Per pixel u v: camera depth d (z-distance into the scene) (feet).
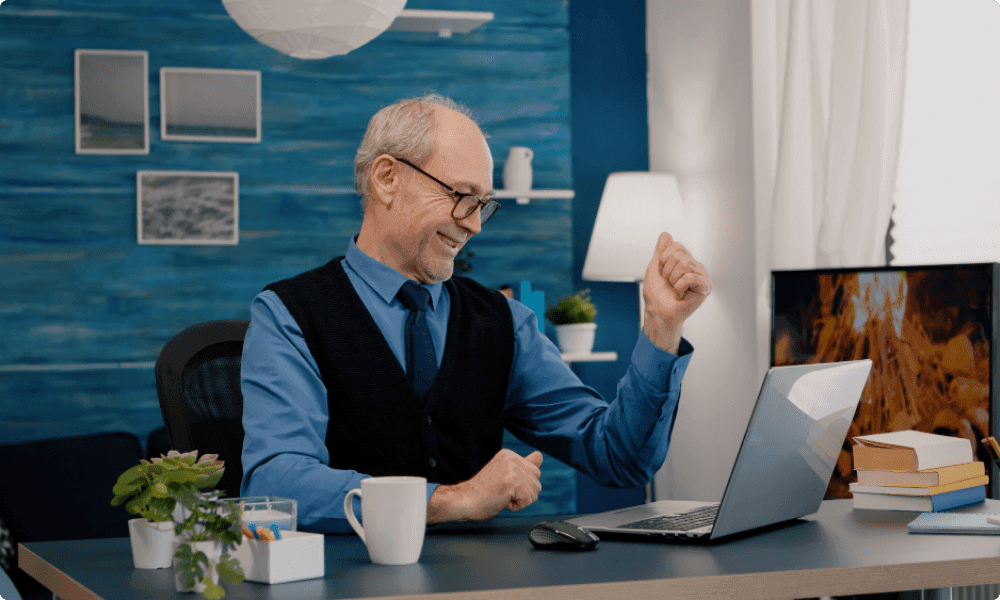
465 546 3.98
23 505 9.24
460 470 5.40
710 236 12.36
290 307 5.23
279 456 4.61
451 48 13.03
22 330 11.74
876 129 8.84
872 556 3.69
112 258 12.00
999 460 5.15
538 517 4.83
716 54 12.21
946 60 8.93
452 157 5.20
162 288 12.13
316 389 5.10
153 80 12.13
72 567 3.79
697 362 12.58
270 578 3.24
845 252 9.01
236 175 12.30
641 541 4.07
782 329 8.64
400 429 5.22
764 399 3.92
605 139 13.69
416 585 3.21
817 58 9.66
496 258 13.17
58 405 11.80
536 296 12.51
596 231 12.28
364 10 6.37
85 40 11.93
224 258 12.31
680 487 12.94
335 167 12.62
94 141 11.92
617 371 13.61
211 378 5.98
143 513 3.71
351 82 12.69
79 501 9.46
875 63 8.84
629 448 5.11
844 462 8.00
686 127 12.91
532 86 13.32
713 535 3.91
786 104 10.02
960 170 8.79
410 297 5.42
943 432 7.30
